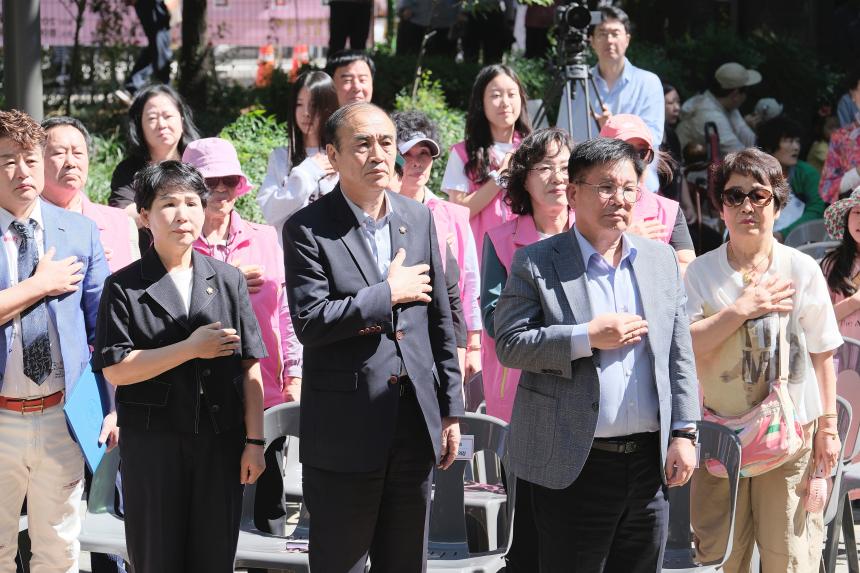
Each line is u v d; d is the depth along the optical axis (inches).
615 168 169.0
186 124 272.5
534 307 174.6
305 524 213.6
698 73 558.3
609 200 169.0
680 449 171.6
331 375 174.7
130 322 181.2
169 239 182.5
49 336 194.9
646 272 174.9
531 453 174.1
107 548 200.1
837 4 653.9
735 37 589.6
